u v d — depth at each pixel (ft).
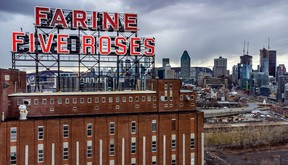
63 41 252.83
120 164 232.94
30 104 224.53
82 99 236.43
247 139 547.49
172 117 246.06
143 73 288.10
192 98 264.72
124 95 247.50
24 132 209.67
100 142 227.81
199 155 252.83
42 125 214.48
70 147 221.05
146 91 255.29
